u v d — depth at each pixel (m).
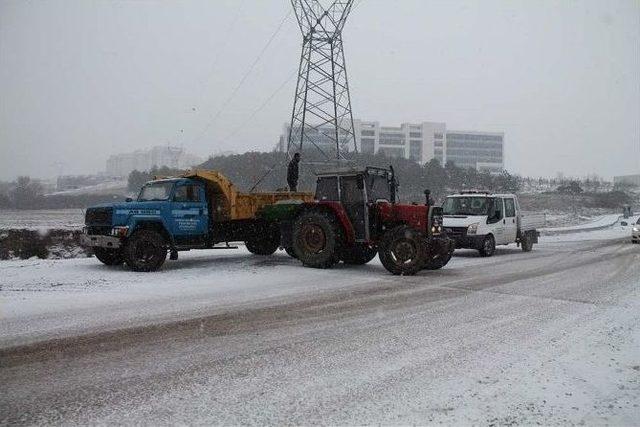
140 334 5.99
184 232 12.27
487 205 16.61
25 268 11.55
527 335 6.17
